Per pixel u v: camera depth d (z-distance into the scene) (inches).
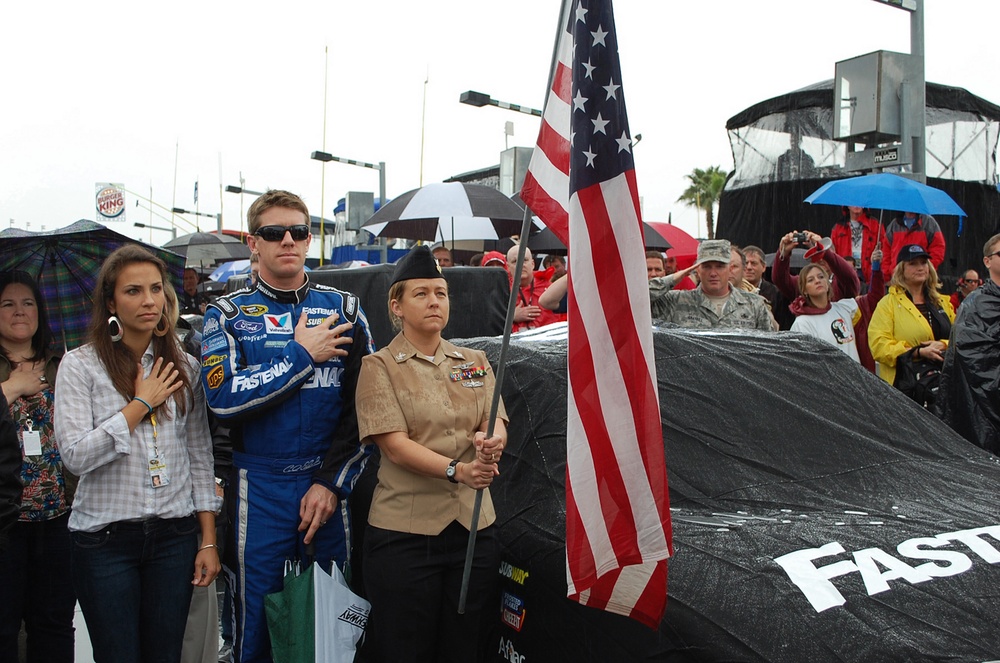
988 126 361.1
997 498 105.3
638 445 88.4
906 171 277.1
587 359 88.6
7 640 129.0
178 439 117.1
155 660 115.4
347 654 110.7
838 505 102.5
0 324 129.9
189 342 162.7
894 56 270.2
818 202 239.3
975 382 186.5
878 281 223.3
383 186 631.2
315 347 115.6
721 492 105.4
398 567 105.3
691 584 84.7
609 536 86.7
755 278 274.1
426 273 109.7
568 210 94.0
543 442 112.8
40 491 130.7
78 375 112.3
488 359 130.5
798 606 78.7
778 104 360.5
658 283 205.8
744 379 124.0
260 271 123.0
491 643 107.5
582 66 89.7
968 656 71.7
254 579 117.9
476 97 392.8
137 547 111.8
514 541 104.5
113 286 112.4
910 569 84.6
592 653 89.8
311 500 116.3
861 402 126.0
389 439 105.3
